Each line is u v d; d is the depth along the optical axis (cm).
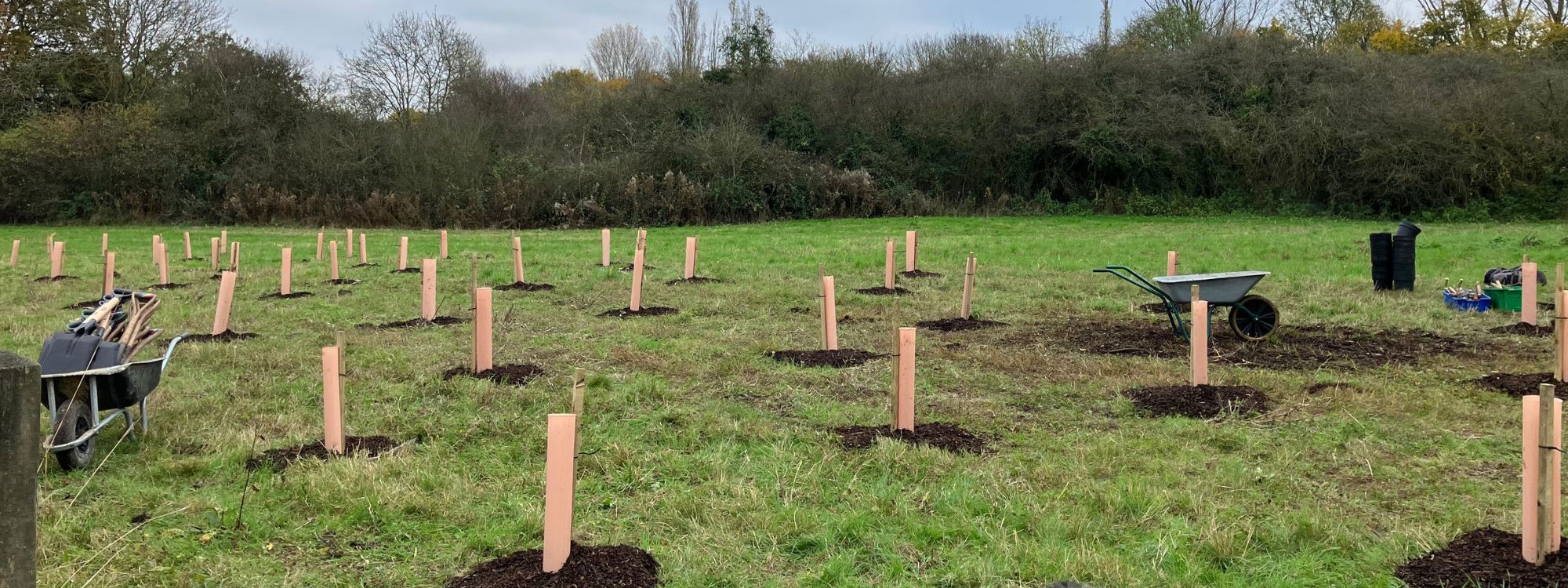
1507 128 3159
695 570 425
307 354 916
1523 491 407
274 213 3475
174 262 1928
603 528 471
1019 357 887
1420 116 3206
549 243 2402
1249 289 962
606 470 557
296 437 629
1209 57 3672
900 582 414
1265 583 409
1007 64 3991
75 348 579
